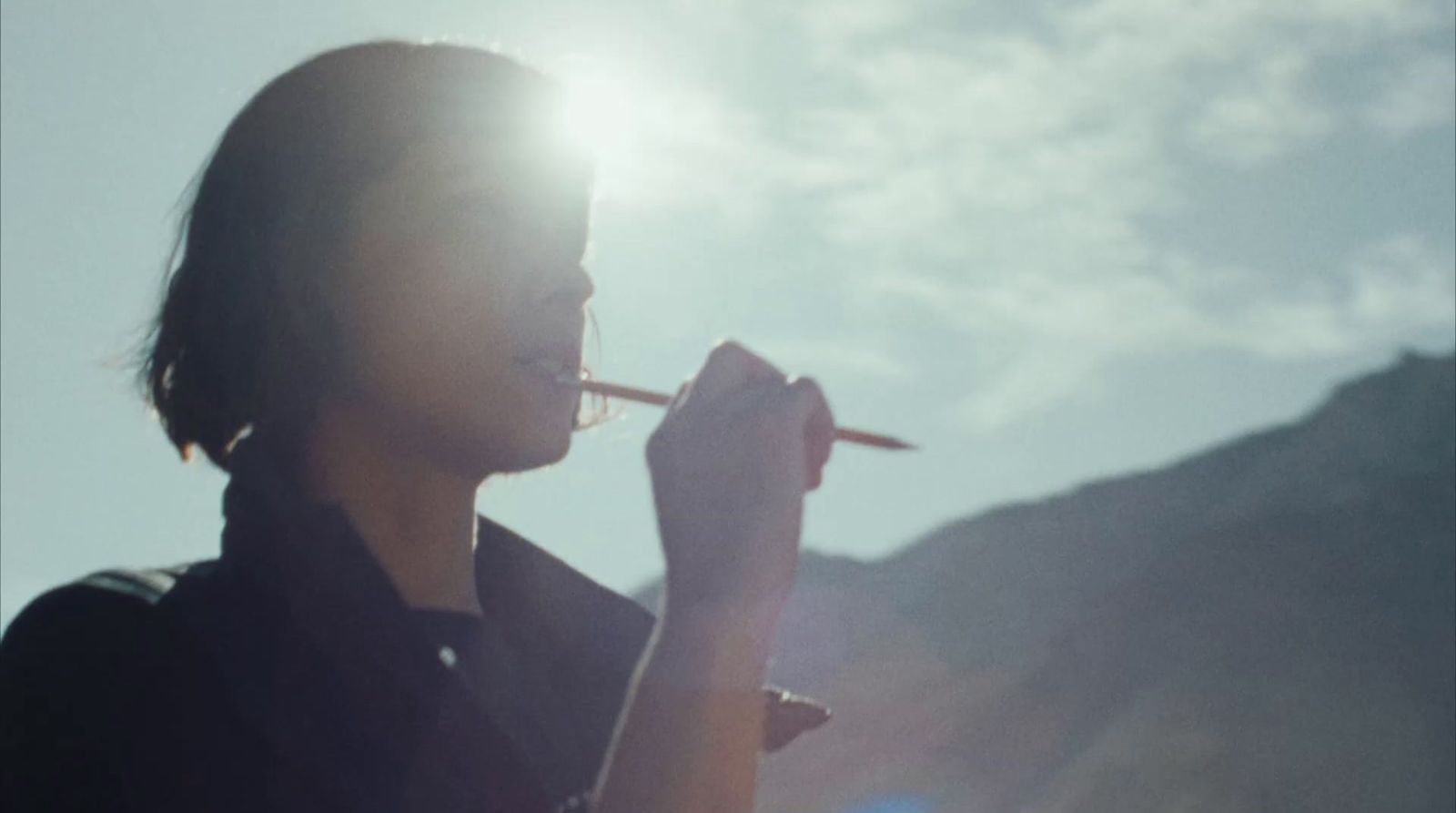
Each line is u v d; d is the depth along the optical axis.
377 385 2.43
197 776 2.17
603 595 2.64
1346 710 20.80
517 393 2.43
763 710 2.04
